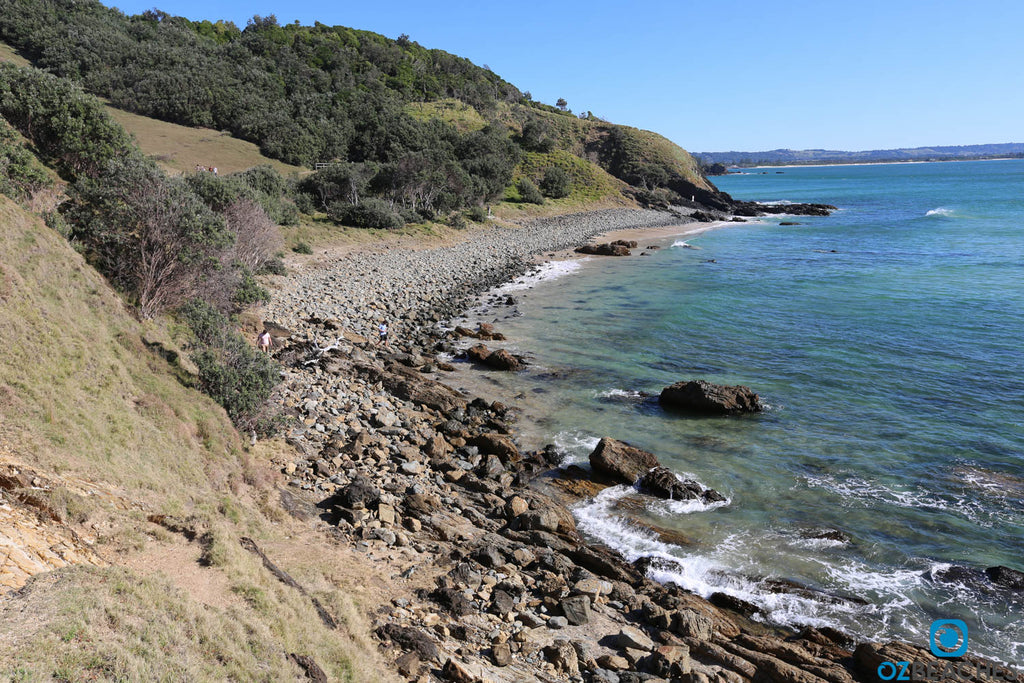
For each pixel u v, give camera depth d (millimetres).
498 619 13789
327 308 38000
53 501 10188
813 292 50312
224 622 9836
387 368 29797
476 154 107188
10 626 7711
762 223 105438
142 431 14734
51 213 22484
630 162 140875
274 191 60969
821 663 12891
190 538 11781
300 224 61125
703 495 20328
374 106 110188
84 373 15352
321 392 25203
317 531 15352
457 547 16297
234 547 11867
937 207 118625
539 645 13141
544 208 104875
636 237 88500
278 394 22938
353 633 11508
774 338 37781
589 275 58906
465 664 11641
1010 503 19594
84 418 13531
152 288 22547
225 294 26406
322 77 117500
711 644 13586
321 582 12914
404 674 11023
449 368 31828
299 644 10375
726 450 23625
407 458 20953
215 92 94812
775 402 28109
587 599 14680
